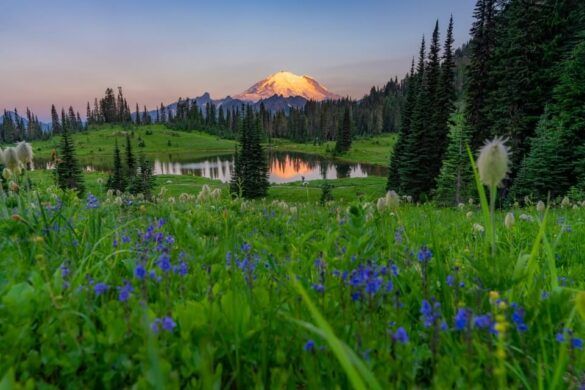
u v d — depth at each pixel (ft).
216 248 12.01
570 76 104.58
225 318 6.66
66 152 155.33
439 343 6.53
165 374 5.21
